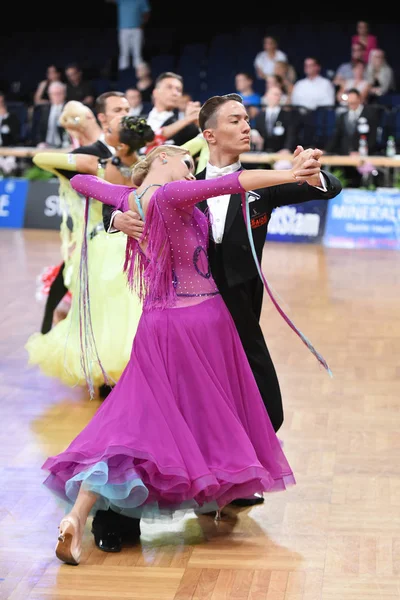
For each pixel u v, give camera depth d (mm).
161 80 8750
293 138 15062
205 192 4551
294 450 6191
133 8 18656
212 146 5156
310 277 11898
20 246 14109
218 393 4793
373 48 16578
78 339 7051
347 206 14375
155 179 4824
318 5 19703
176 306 4820
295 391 7441
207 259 4945
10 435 6508
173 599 4332
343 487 5594
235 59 18234
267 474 4773
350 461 6004
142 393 4719
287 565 4645
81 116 7602
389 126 15289
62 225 7547
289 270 12367
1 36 20062
